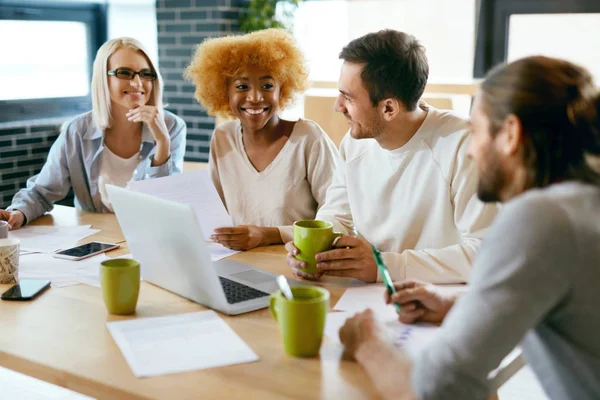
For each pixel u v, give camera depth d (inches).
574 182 34.2
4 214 80.1
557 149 34.4
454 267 57.4
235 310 50.7
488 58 146.5
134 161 98.5
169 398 37.7
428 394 33.6
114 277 49.8
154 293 56.1
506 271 32.2
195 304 53.3
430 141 64.1
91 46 186.7
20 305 53.2
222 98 86.3
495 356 32.3
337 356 43.3
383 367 38.5
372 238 69.3
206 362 42.2
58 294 55.7
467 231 60.8
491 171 36.8
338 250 57.2
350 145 72.0
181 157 104.4
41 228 79.0
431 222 64.9
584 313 32.6
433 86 137.6
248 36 84.3
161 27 179.3
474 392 32.7
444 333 34.4
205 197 74.3
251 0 172.6
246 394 38.1
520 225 32.3
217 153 87.7
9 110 165.0
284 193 84.4
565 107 34.1
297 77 86.9
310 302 42.0
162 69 181.6
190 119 179.3
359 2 157.3
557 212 32.0
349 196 71.4
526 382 95.9
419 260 57.6
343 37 161.2
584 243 31.6
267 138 85.1
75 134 95.7
